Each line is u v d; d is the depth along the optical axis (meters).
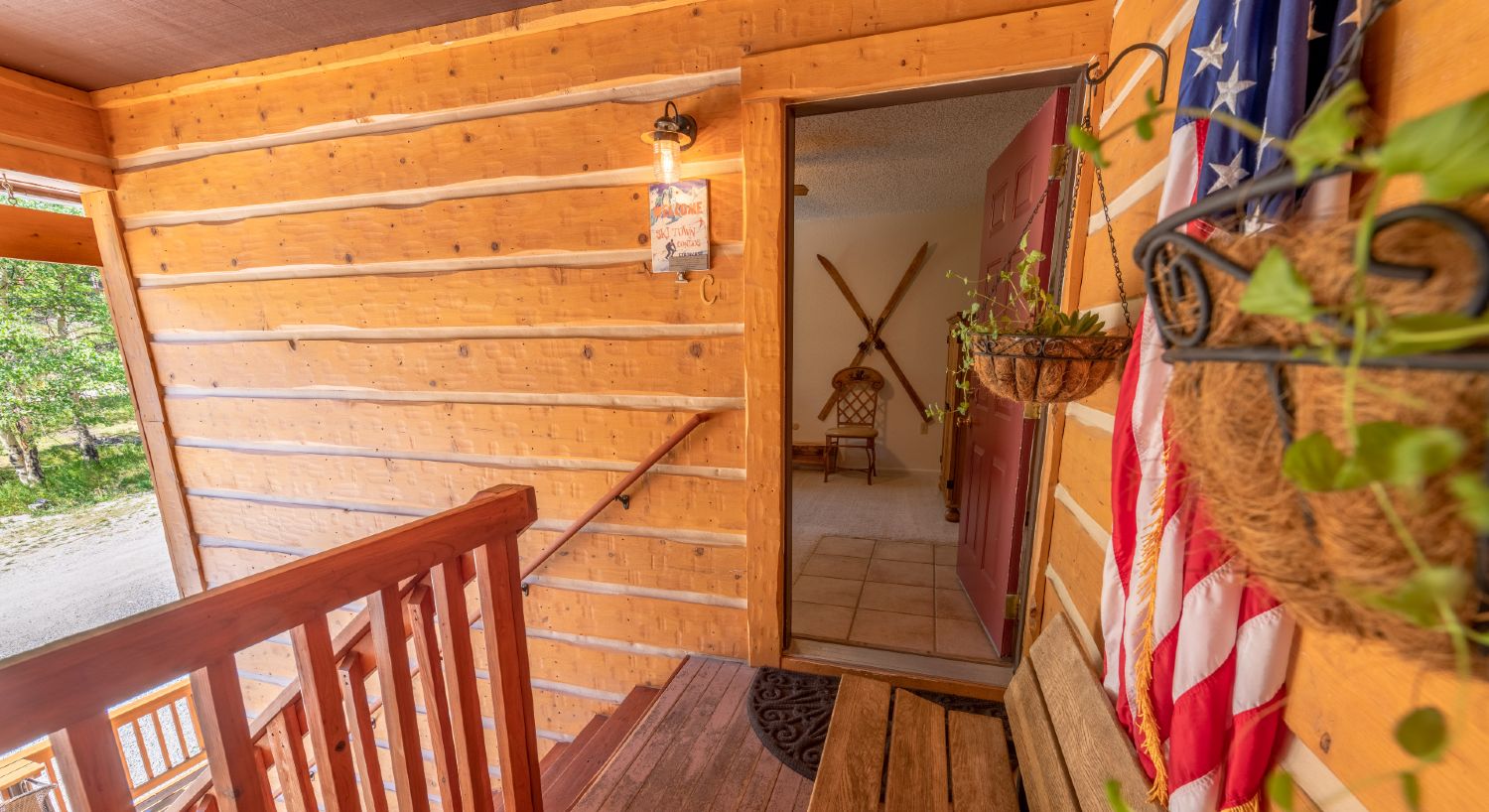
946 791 1.13
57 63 2.06
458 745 1.23
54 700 0.64
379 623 1.05
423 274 2.12
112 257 2.46
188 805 1.16
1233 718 0.71
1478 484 0.24
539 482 2.16
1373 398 0.30
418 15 1.81
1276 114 0.63
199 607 0.77
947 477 3.73
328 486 2.43
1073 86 1.54
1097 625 1.27
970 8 1.50
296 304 2.28
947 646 2.13
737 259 1.82
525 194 1.96
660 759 1.60
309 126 2.12
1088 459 1.40
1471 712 0.46
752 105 1.67
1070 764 1.02
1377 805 0.55
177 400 2.56
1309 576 0.36
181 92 2.20
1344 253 0.31
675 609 2.10
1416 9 0.53
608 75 1.80
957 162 3.29
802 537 3.43
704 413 1.92
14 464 6.59
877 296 4.88
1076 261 1.53
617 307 1.95
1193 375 0.42
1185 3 0.98
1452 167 0.21
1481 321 0.23
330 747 0.97
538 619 2.28
